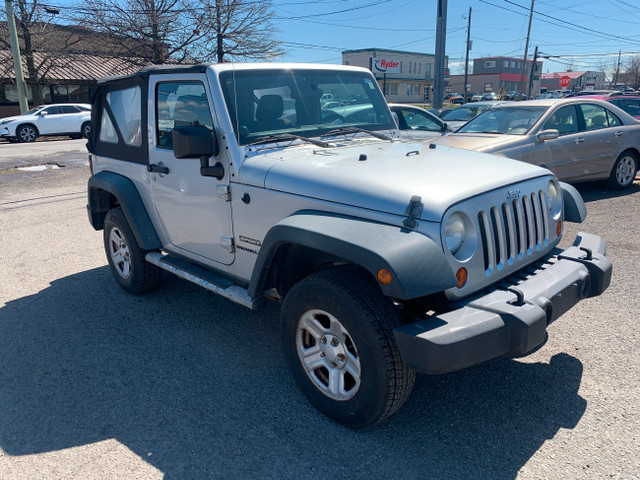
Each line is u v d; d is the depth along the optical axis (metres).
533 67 52.50
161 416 3.18
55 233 7.41
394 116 4.54
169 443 2.94
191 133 3.34
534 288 2.88
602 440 2.79
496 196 2.95
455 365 2.47
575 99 8.18
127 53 32.81
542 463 2.65
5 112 31.39
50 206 9.13
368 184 2.88
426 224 2.63
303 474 2.65
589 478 2.53
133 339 4.20
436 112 13.78
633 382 3.30
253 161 3.40
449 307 2.76
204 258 4.00
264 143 3.58
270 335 4.21
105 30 32.25
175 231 4.24
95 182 4.93
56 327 4.46
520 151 7.31
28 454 2.89
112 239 5.10
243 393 3.40
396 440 2.88
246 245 3.53
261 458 2.78
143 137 4.35
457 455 2.74
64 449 2.92
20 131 22.81
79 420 3.18
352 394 2.85
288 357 3.20
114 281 5.52
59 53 30.98
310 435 2.95
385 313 2.65
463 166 3.24
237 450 2.85
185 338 4.20
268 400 3.31
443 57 19.23
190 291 5.17
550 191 3.52
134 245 4.75
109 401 3.37
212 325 4.41
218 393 3.41
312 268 3.36
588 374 3.42
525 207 3.17
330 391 2.98
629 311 4.26
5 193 10.37
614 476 2.53
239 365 3.76
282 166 3.26
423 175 2.99
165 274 5.66
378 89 4.52
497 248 2.96
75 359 3.91
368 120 4.33
